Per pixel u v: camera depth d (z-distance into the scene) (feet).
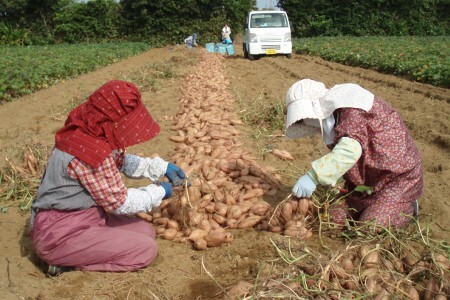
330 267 9.33
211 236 11.68
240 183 14.38
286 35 64.34
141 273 10.62
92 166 9.73
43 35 113.50
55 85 42.50
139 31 113.39
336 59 58.85
